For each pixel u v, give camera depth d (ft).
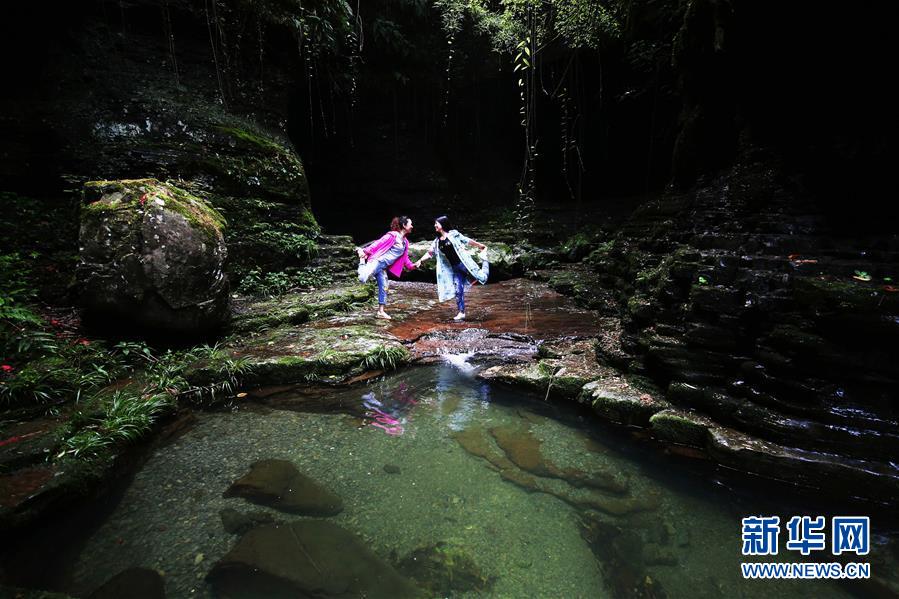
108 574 7.13
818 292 9.78
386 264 21.85
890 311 8.84
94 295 14.23
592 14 25.50
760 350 10.78
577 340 17.99
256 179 26.45
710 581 7.08
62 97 21.62
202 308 15.57
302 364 14.92
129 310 14.51
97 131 21.79
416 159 53.06
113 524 8.32
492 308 24.85
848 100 14.10
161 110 23.70
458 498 9.18
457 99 51.37
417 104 51.70
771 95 17.16
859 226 13.25
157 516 8.55
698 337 11.72
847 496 9.03
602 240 38.86
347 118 48.78
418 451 11.00
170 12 24.86
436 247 22.24
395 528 8.29
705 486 9.62
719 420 11.00
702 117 22.82
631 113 41.70
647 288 15.94
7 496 7.91
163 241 14.55
